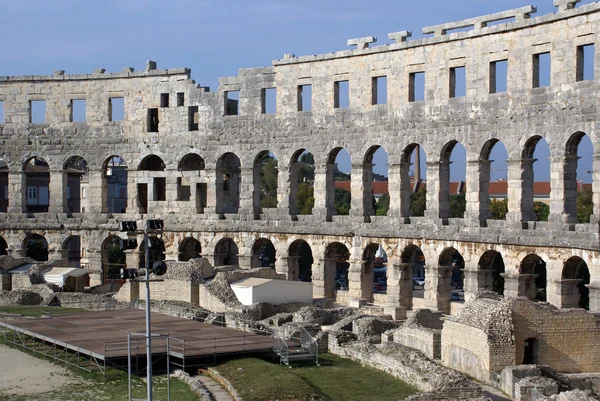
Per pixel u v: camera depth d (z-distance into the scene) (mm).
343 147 99312
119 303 90750
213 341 66562
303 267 149625
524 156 83875
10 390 58688
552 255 79000
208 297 85625
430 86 92000
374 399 54938
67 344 65938
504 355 56625
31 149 116438
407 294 94125
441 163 91250
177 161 111000
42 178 149875
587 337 59000
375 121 96562
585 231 76375
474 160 87688
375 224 95625
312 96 102000
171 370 62875
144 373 62375
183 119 110812
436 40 91000
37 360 66438
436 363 59219
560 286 78312
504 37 85438
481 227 86188
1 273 103438
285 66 104062
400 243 93312
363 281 97062
